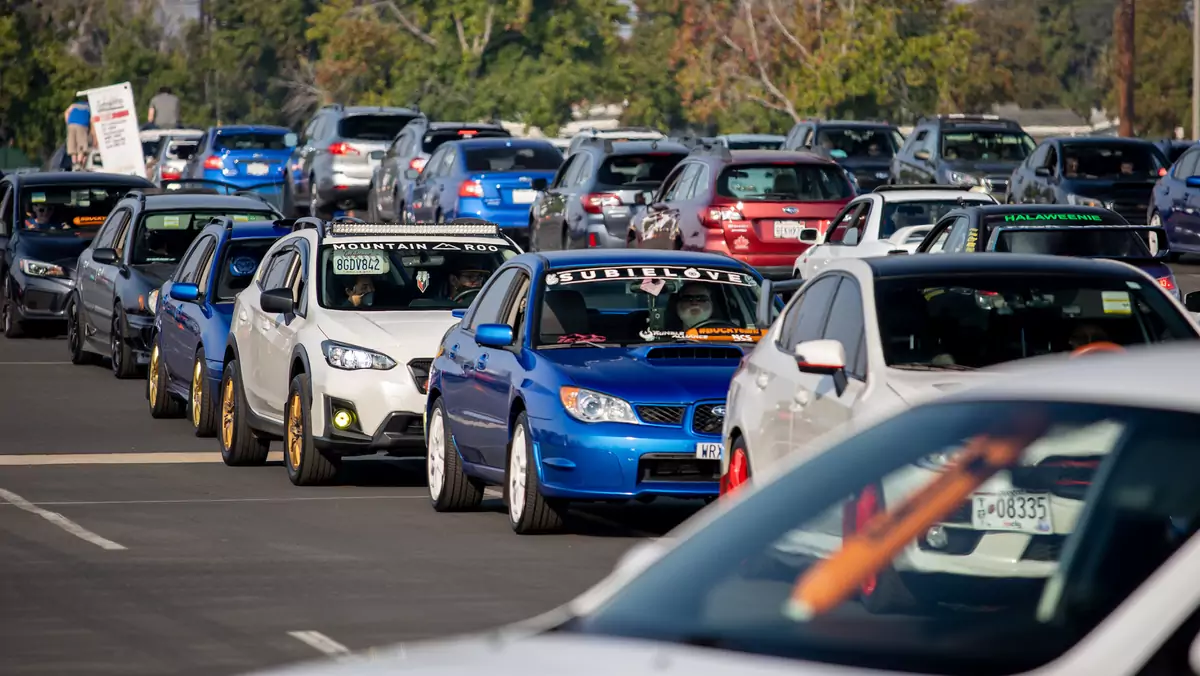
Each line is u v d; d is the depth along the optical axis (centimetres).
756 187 7856
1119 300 2938
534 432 3634
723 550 1398
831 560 1380
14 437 5497
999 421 1379
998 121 12012
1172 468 1271
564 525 3734
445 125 11881
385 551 3541
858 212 7400
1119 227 5009
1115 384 1345
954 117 12031
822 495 1409
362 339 4400
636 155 9100
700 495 3566
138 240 7056
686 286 3938
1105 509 1301
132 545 3616
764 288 3947
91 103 13750
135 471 4803
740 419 3253
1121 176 10569
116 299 7062
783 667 1175
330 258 4691
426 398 4231
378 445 4353
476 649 1259
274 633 2788
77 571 3328
